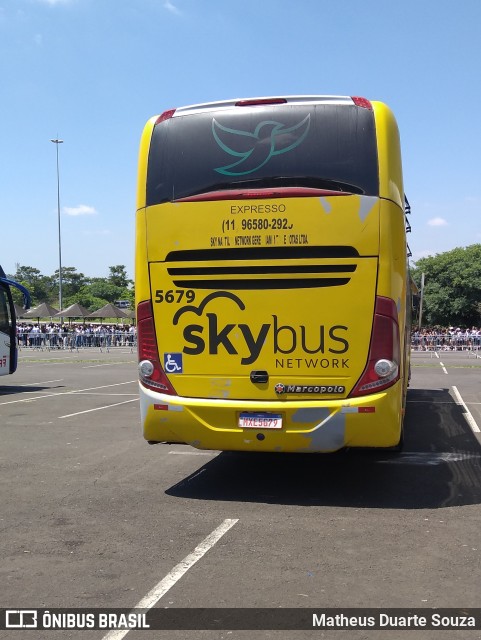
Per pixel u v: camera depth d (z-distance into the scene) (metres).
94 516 6.09
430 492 6.97
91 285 122.00
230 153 6.50
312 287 6.27
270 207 6.32
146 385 6.69
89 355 37.84
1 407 14.08
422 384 19.70
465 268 65.81
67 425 11.60
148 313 6.66
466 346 44.78
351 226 6.20
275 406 6.26
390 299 6.20
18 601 4.21
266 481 7.48
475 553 5.06
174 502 6.58
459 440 10.20
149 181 6.68
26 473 7.88
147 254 6.64
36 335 46.59
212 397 6.48
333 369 6.24
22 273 136.00
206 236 6.44
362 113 6.38
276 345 6.33
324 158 6.32
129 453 9.12
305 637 3.73
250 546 5.23
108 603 4.16
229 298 6.41
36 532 5.61
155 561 4.90
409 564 4.83
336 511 6.25
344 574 4.63
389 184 6.25
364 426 6.14
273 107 6.50
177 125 6.70
